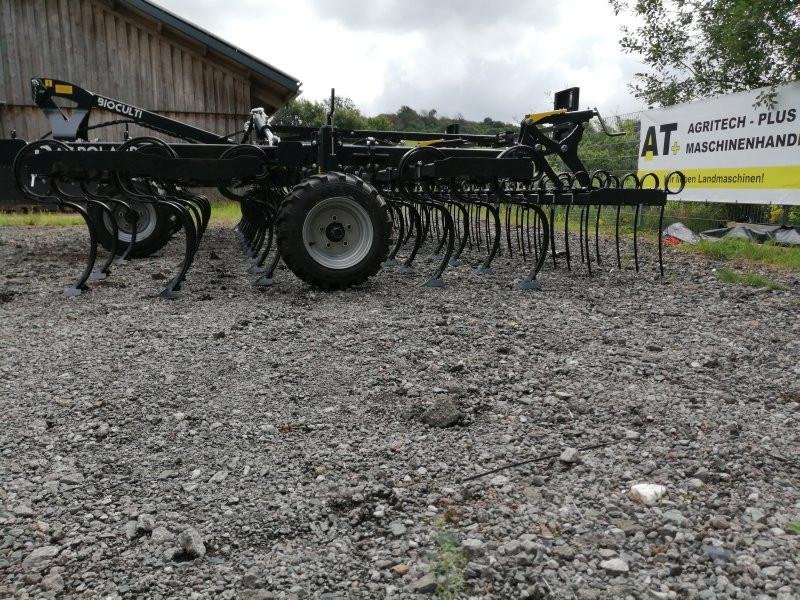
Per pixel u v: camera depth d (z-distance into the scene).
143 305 4.94
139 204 7.34
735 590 1.77
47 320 4.52
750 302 5.31
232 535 2.09
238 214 13.70
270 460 2.56
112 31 14.50
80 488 2.36
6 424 2.86
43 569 1.92
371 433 2.78
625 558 1.92
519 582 1.83
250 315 4.58
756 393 3.22
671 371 3.52
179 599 1.79
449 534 2.04
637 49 12.72
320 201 5.21
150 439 2.73
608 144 12.34
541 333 4.19
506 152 6.03
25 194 5.30
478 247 8.23
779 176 8.25
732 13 9.99
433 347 3.87
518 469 2.47
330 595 1.79
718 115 9.20
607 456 2.56
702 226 10.53
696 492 2.29
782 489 2.31
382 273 6.43
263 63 13.98
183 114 15.12
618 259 6.91
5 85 14.15
